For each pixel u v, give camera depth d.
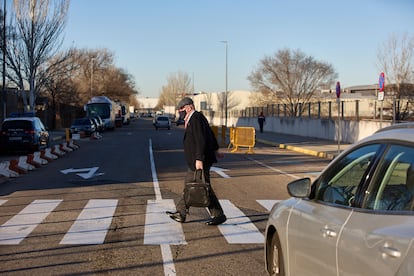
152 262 6.63
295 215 4.61
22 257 6.84
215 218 8.68
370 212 3.46
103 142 34.38
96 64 88.44
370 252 3.13
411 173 3.30
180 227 8.60
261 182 14.39
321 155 23.67
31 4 38.62
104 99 56.94
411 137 3.47
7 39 37.66
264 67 65.31
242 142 25.97
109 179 14.73
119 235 8.05
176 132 52.53
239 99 95.00
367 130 28.11
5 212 9.88
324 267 3.82
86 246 7.39
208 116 95.50
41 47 39.81
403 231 2.95
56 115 60.81
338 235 3.61
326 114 36.88
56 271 6.24
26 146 23.64
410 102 24.92
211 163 8.76
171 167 18.06
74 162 20.08
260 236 8.02
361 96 62.34
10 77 38.81
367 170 3.77
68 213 9.75
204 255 6.97
